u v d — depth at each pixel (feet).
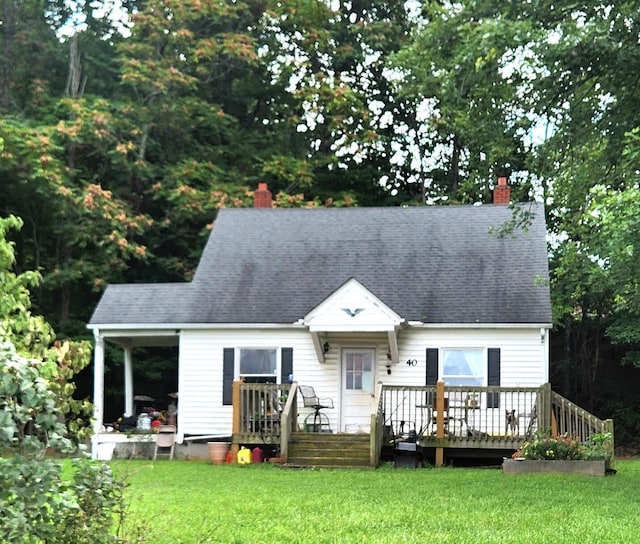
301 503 46.85
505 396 74.95
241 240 91.86
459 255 86.79
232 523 39.60
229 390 82.89
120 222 108.88
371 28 127.65
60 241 115.03
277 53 131.03
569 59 52.54
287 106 130.82
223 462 75.92
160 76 116.67
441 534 36.47
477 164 87.51
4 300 40.24
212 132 126.41
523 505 46.29
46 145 102.37
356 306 78.43
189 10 120.47
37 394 21.68
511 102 58.08
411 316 81.20
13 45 120.37
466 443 73.10
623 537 35.76
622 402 115.75
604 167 60.03
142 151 115.55
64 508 22.89
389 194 132.26
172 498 48.85
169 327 83.20
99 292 111.55
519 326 78.95
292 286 85.92
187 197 111.86
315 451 73.31
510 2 56.18
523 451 65.41
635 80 55.36
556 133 59.26
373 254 88.48
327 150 132.67
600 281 71.46
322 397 81.92
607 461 64.44
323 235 91.40
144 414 85.66
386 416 80.43
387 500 48.34
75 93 117.70
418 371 81.15
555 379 120.88
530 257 85.20
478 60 53.72
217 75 131.03
